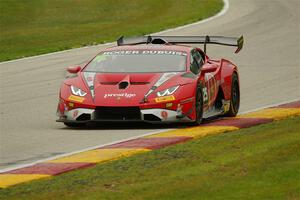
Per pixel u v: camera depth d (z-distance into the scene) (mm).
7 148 35219
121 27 92250
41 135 38312
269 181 26172
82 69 41250
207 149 31641
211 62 43469
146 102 38312
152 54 41281
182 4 110375
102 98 38750
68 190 25781
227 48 76812
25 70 65812
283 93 52438
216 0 113938
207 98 40312
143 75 39750
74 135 37875
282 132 34531
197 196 24578
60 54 74688
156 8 107375
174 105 38219
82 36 86438
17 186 26812
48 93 54562
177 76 39438
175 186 25734
